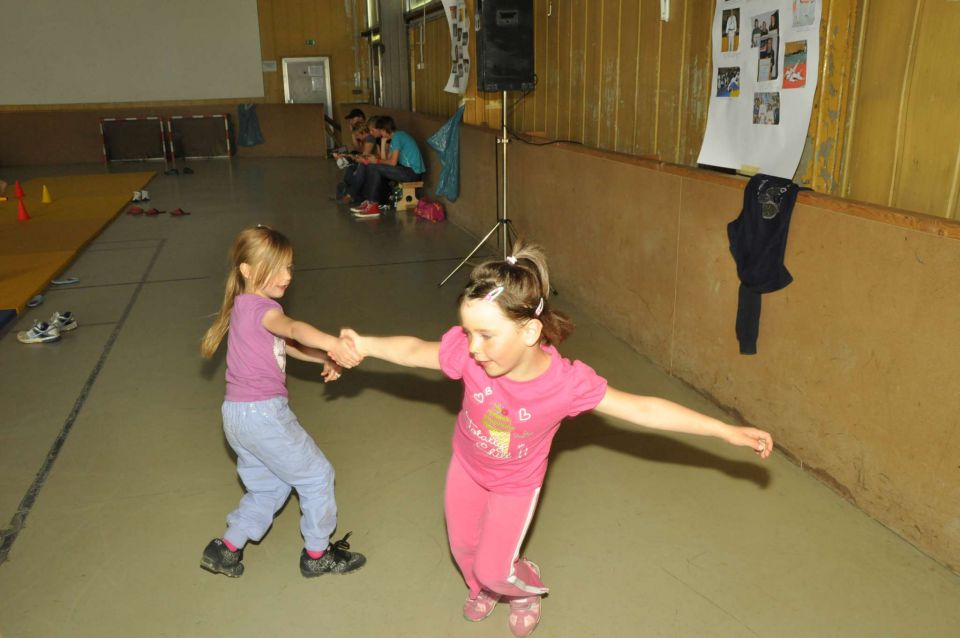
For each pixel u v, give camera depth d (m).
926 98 2.92
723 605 2.57
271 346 2.48
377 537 2.97
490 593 2.52
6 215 9.47
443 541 2.94
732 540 2.92
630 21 5.11
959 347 2.53
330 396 4.25
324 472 2.63
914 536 2.83
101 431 3.86
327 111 17.72
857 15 3.20
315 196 11.16
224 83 17.09
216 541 2.72
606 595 2.63
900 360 2.78
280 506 2.79
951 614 2.50
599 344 4.95
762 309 3.52
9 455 3.61
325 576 2.74
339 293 6.25
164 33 16.53
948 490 2.65
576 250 5.57
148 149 16.20
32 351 4.98
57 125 15.73
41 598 2.63
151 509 3.17
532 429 2.04
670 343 4.39
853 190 3.33
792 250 3.28
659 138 4.86
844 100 3.29
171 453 3.63
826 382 3.18
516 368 1.96
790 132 3.46
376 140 10.41
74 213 9.64
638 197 4.57
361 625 2.50
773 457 3.51
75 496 3.27
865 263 2.89
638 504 3.18
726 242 3.75
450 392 4.29
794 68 3.40
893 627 2.46
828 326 3.12
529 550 2.88
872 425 2.96
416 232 8.57
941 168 2.88
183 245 8.02
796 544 2.88
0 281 6.38
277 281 2.55
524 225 6.62
